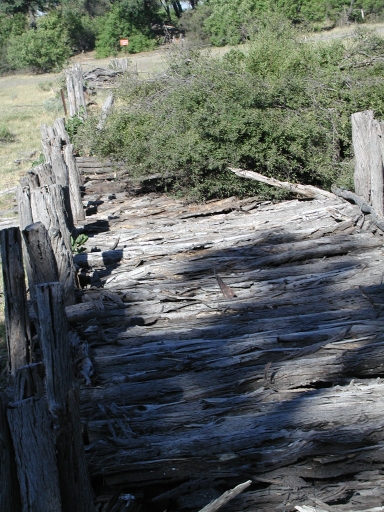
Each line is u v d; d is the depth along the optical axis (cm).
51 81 2981
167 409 422
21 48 3656
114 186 1068
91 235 823
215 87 996
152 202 962
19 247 360
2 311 725
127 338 527
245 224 785
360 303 548
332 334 488
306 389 439
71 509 319
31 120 2061
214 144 916
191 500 354
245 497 350
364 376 454
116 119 1083
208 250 711
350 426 383
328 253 673
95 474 370
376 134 726
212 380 448
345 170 903
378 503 345
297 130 910
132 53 3978
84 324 552
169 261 677
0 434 292
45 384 340
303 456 370
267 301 569
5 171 1413
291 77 1008
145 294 598
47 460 296
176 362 474
